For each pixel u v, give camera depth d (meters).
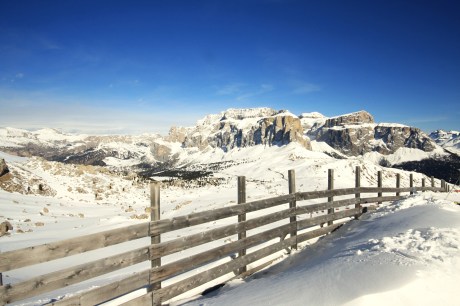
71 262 11.00
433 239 6.57
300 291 5.13
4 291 3.97
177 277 6.47
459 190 22.47
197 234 6.39
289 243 8.86
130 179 44.72
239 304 5.17
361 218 11.88
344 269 5.64
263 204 7.95
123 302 5.41
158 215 5.75
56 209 24.69
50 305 4.39
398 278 4.98
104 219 21.50
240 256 7.46
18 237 15.55
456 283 5.02
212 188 52.94
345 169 90.06
